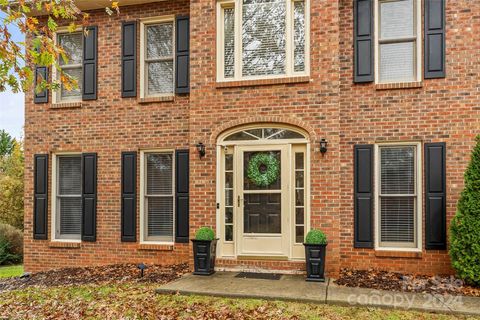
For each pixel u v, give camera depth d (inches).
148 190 347.9
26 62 184.2
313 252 263.9
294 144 294.4
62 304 241.1
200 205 305.3
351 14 304.3
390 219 297.6
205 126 306.8
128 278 293.1
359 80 299.4
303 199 293.0
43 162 362.6
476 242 244.2
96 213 350.3
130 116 347.9
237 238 299.4
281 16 301.3
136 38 348.5
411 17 297.7
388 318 202.5
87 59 357.4
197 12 312.0
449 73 284.8
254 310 215.2
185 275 285.6
